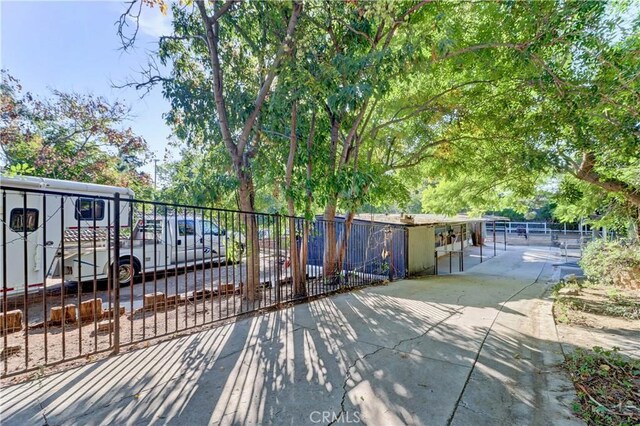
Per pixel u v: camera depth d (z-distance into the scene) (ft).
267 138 21.67
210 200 17.48
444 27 17.04
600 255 28.86
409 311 16.75
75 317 13.73
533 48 16.65
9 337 11.85
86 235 22.81
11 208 18.79
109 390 8.14
